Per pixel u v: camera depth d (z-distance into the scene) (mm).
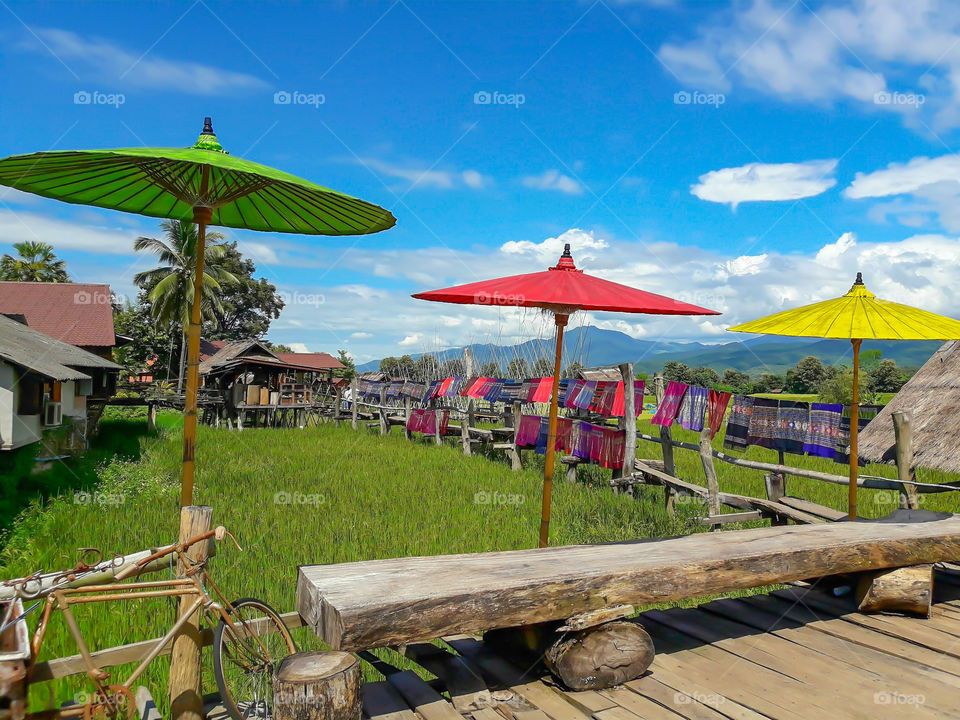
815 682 3910
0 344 12500
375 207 4477
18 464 12039
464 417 16031
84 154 3555
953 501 8789
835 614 5066
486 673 4094
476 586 3586
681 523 8094
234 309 53719
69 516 8391
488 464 13805
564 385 12398
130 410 33031
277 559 6430
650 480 10117
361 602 3289
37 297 27781
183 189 4273
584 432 11438
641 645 3963
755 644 4508
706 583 4242
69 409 16844
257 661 3553
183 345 38781
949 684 3883
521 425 13078
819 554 4680
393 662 4547
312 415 28266
